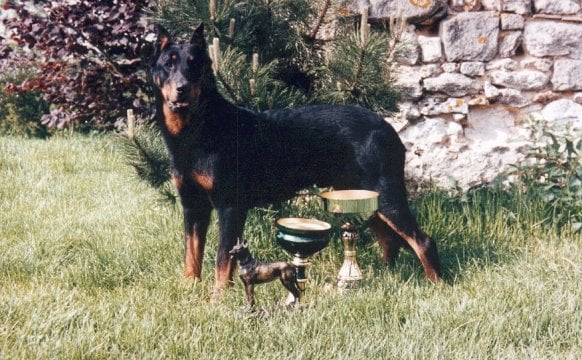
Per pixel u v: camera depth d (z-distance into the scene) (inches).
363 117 154.9
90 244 170.9
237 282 151.3
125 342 132.3
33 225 183.2
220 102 149.5
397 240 161.9
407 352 129.7
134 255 164.1
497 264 159.9
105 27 218.8
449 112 192.9
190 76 142.6
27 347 128.2
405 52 179.3
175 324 137.2
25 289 150.1
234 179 148.6
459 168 193.0
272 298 148.3
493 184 189.3
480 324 136.6
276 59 169.5
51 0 230.2
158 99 146.9
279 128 152.7
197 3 168.4
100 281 156.6
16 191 209.6
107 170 234.1
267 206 172.1
